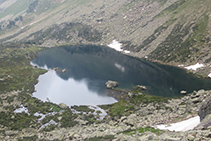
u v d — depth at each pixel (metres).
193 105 74.50
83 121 82.44
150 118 70.56
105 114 94.50
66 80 153.88
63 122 84.81
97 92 126.62
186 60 165.12
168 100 99.69
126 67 175.75
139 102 104.81
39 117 94.50
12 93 125.25
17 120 90.44
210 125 33.19
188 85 124.38
